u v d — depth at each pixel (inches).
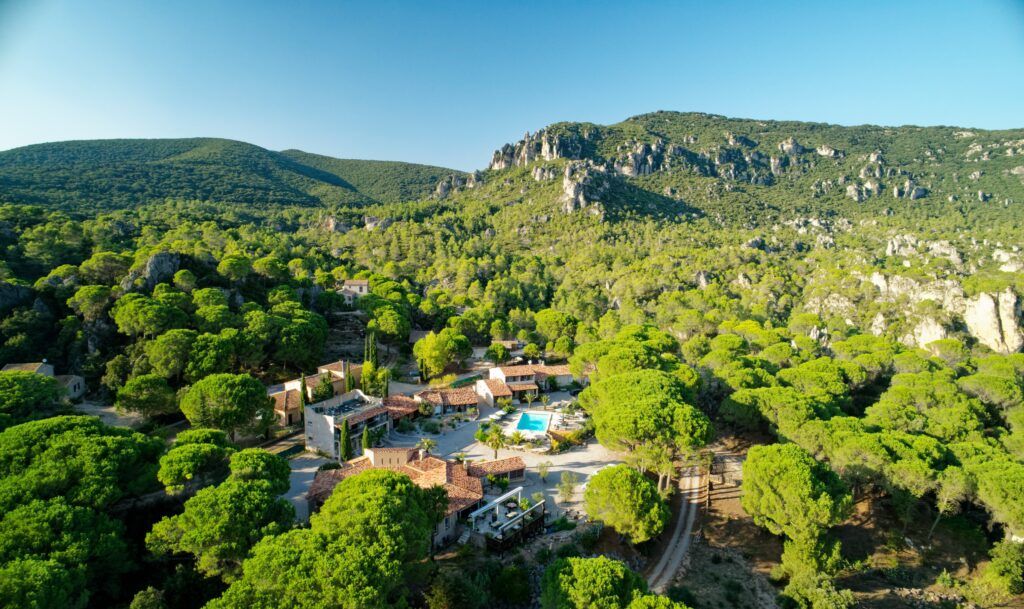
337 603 1306.6
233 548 1590.8
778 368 4416.8
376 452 2618.1
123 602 1620.3
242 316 4037.9
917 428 3075.8
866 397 4158.5
